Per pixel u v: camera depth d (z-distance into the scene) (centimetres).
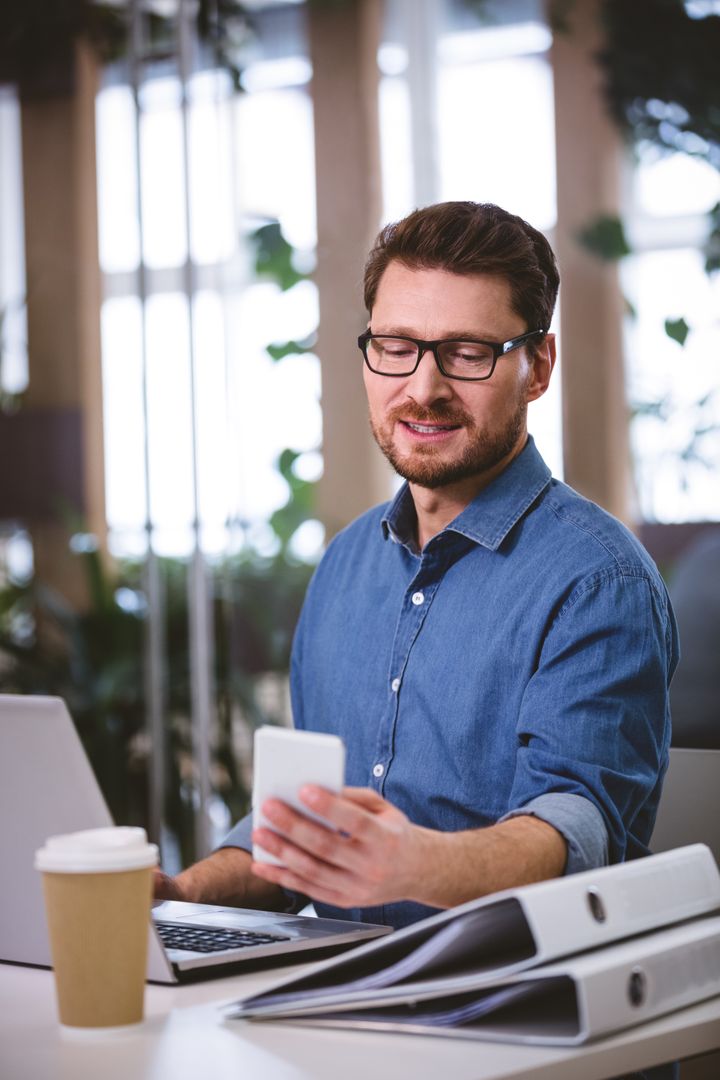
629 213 307
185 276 354
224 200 351
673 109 305
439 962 101
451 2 327
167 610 353
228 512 348
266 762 104
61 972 102
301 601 340
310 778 102
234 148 350
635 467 304
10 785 115
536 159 318
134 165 361
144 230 358
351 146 338
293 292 343
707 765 165
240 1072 92
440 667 158
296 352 343
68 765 110
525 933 106
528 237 160
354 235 337
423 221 158
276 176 346
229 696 345
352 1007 102
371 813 107
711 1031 103
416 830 112
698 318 300
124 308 363
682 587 296
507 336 158
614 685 144
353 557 180
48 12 370
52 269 370
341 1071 92
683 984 105
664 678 149
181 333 354
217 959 119
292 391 343
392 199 333
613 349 307
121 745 358
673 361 302
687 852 117
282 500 343
